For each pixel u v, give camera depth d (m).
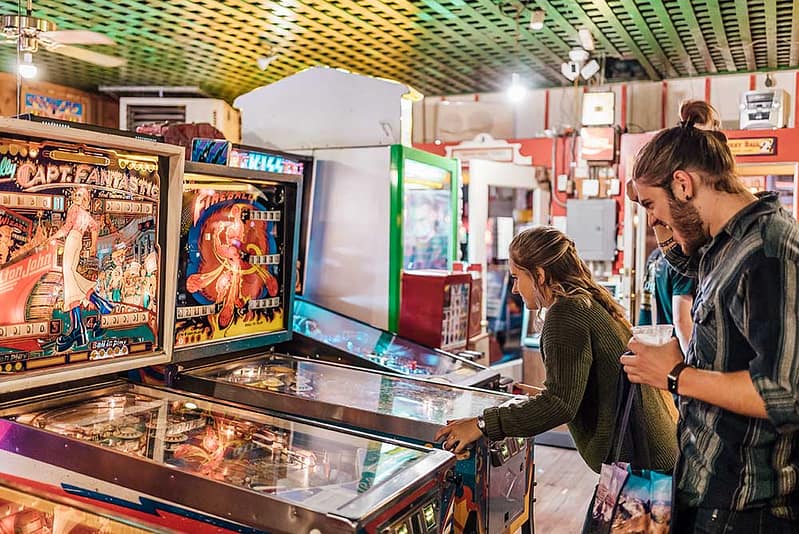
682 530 1.75
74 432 2.15
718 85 6.18
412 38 5.15
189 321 2.86
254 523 1.71
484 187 5.66
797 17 4.58
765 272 1.54
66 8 4.45
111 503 1.93
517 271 2.44
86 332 2.41
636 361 1.75
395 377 3.04
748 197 1.67
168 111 6.32
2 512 1.99
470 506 2.40
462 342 4.02
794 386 1.48
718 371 1.64
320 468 1.93
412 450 2.07
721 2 4.37
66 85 6.62
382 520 1.69
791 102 5.95
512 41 5.24
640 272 5.61
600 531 1.90
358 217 3.83
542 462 4.84
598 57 5.75
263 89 4.17
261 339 3.19
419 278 3.74
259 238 3.17
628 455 2.14
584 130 5.87
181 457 1.99
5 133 2.13
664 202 1.71
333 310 3.91
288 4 4.36
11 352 2.20
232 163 3.27
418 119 7.18
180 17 4.64
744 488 1.63
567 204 5.94
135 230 2.55
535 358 5.68
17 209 2.18
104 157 2.42
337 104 3.99
